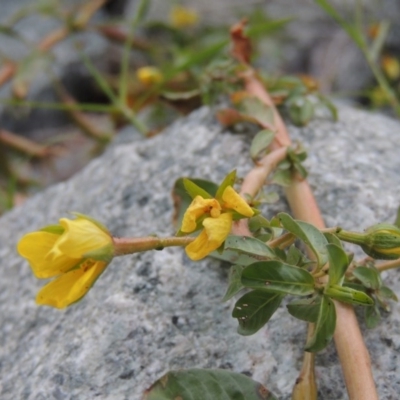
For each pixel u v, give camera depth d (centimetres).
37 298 16
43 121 49
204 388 17
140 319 20
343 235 17
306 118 26
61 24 53
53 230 16
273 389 18
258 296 17
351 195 23
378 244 17
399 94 45
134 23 37
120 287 21
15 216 29
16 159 45
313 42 51
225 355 19
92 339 20
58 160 46
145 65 51
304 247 21
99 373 19
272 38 49
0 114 48
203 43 46
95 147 43
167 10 53
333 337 18
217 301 20
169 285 21
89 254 16
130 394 19
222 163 25
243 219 18
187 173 25
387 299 20
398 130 28
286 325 19
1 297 25
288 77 29
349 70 49
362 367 17
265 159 21
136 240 16
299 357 19
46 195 29
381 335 19
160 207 24
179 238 17
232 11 53
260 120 25
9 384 20
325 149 25
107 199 25
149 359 19
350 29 33
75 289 16
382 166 24
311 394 17
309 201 21
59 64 49
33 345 21
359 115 29
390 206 22
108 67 51
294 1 53
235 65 29
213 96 29
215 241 15
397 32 49
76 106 36
